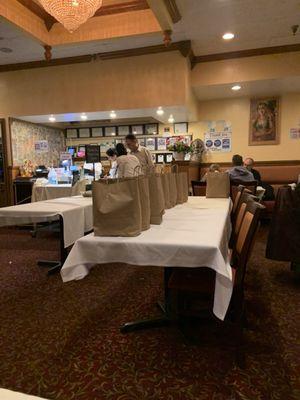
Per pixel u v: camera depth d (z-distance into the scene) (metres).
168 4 3.46
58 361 1.75
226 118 6.34
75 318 2.24
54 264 3.37
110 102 5.31
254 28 4.32
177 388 1.53
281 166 6.11
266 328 2.05
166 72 5.02
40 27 4.12
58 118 6.05
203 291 1.69
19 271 3.26
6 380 1.60
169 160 6.54
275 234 2.80
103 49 5.05
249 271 3.14
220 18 4.02
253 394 1.48
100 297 2.58
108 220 1.70
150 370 1.67
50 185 5.09
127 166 3.75
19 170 5.98
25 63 5.59
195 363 1.71
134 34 3.97
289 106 6.04
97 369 1.68
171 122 6.53
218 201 3.29
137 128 6.66
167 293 2.14
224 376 1.61
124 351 1.84
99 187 1.70
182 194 3.07
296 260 2.73
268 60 5.07
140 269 3.26
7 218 3.00
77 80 5.44
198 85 5.37
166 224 2.01
